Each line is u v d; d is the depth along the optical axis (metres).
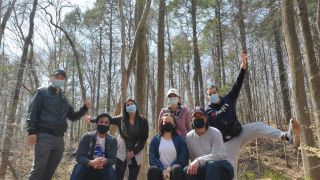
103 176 4.44
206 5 19.64
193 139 4.57
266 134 4.85
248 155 13.20
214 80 20.95
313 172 8.10
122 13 6.80
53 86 4.56
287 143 14.97
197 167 4.06
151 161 4.47
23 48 13.30
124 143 4.96
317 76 8.73
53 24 16.39
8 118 9.95
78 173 4.37
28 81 15.53
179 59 22.53
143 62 7.85
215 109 5.01
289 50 9.17
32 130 4.16
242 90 15.48
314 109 8.59
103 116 4.76
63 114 4.55
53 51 16.42
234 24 16.69
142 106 7.63
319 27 8.74
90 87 27.59
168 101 5.18
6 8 11.65
